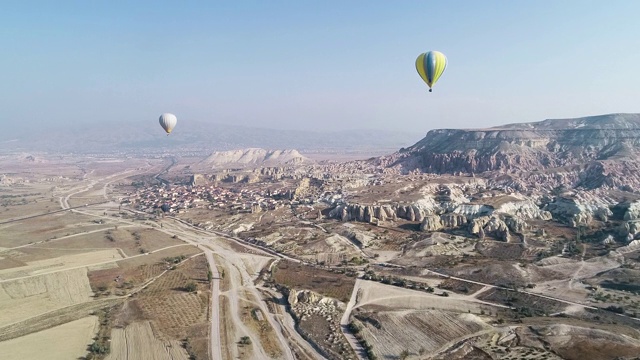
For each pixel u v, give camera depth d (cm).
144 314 13438
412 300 14388
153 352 11075
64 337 11831
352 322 12662
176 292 15338
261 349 11306
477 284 15850
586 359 10069
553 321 12256
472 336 11444
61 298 14862
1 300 14638
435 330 11888
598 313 13025
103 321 12925
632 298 14038
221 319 13100
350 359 10731
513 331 11650
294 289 15488
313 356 11000
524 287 15312
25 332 12156
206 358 10794
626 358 9994
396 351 11019
